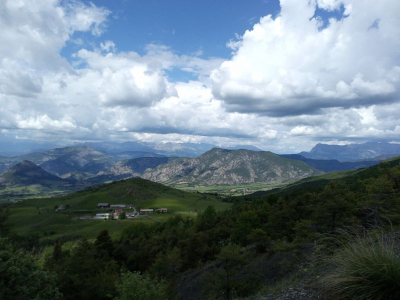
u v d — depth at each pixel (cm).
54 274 1541
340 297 546
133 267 6066
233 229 5531
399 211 2083
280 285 902
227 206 18100
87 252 2944
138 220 14525
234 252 2711
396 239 727
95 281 2366
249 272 2581
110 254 6159
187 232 6800
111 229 12588
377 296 490
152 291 1991
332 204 2264
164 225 9931
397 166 2567
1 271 1156
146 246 6494
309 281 760
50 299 1380
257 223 5247
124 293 1939
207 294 2731
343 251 638
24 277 1275
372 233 747
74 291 2167
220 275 2592
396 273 487
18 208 17162
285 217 4056
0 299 1145
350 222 2167
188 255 4722
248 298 909
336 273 586
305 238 2408
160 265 4791
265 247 3312
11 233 2803
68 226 13612
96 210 17662
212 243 5312
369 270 510
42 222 14162
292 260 1923
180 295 3619
